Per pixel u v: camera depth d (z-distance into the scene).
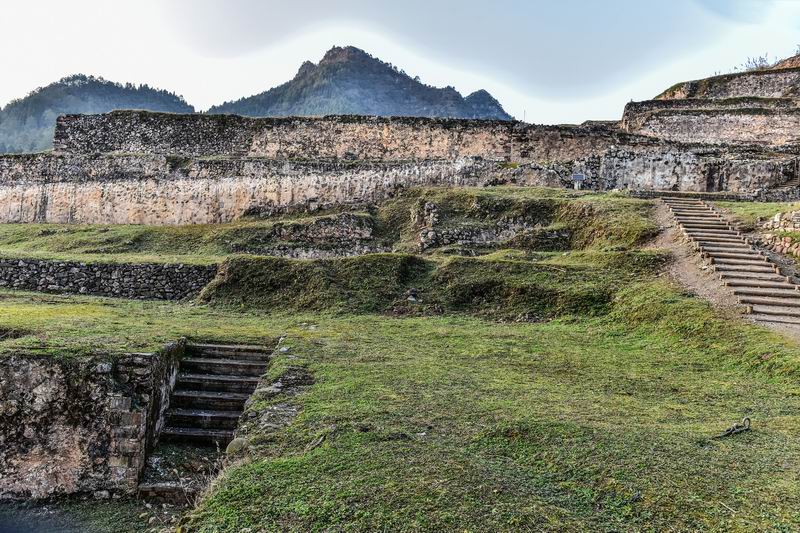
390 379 8.30
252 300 14.29
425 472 5.43
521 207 19.47
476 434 6.34
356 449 5.95
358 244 19.66
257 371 9.30
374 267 15.01
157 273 15.86
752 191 20.98
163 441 7.83
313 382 8.25
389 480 5.30
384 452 5.86
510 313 12.99
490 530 4.60
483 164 23.58
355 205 23.31
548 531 4.58
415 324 12.41
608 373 8.88
